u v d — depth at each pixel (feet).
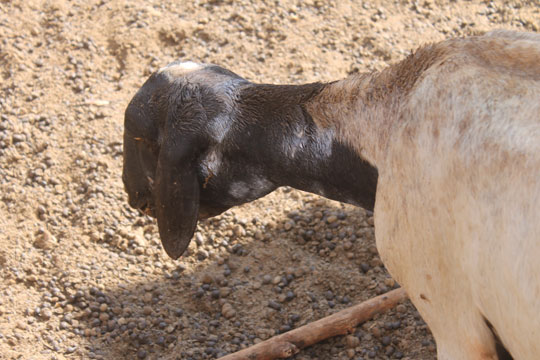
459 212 12.66
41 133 26.21
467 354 13.75
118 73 28.50
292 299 21.52
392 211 14.16
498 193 11.93
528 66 12.94
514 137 11.97
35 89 27.73
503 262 11.78
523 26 30.27
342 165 15.48
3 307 21.02
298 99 15.81
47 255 22.58
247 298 21.58
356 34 29.78
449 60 13.67
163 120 16.25
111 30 29.76
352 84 15.31
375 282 21.77
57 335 20.40
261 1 31.04
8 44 29.12
